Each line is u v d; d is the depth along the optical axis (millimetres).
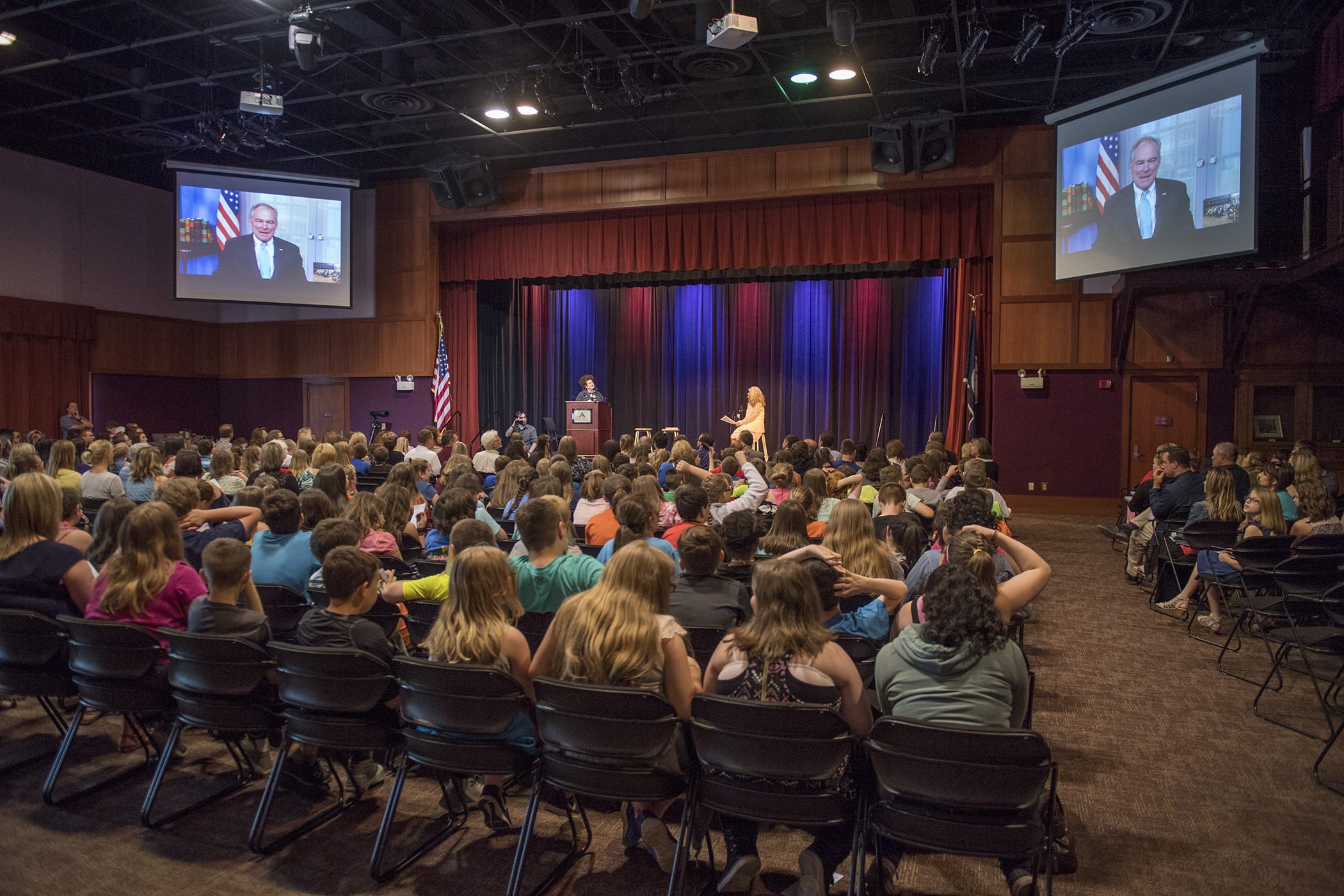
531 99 10445
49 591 3445
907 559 4117
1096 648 5414
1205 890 2738
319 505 4227
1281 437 10672
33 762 3676
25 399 13359
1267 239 10742
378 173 15039
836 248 12711
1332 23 9031
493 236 14562
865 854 2746
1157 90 9734
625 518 3725
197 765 3678
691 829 2709
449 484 6438
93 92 11773
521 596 3328
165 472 7098
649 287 16531
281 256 13867
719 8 9141
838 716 2262
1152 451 11320
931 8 9320
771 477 5418
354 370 15406
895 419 15695
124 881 2768
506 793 3482
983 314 12289
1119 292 11047
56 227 13953
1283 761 3719
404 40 9859
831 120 12469
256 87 11234
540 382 17328
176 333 15820
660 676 2623
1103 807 3297
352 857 2945
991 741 2158
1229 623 5988
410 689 2693
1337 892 2721
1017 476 11922
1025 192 11758
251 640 3062
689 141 13234
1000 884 2836
